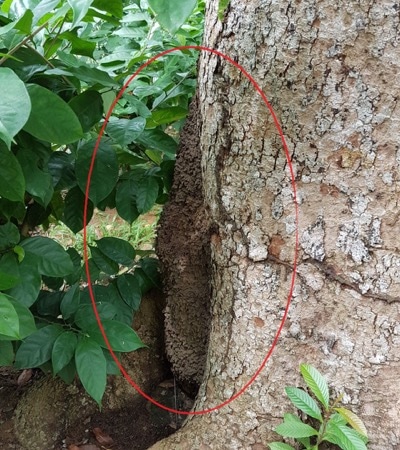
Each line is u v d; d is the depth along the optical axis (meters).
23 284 1.21
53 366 1.23
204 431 1.32
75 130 1.00
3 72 0.81
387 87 0.96
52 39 1.28
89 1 0.91
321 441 1.14
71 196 1.46
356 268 1.08
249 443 1.26
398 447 1.16
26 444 1.52
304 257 1.12
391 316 1.09
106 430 1.57
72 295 1.35
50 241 1.25
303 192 1.08
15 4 1.24
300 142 1.05
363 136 1.00
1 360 1.22
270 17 1.00
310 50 0.98
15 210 1.36
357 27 0.94
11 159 1.05
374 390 1.14
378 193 1.03
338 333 1.13
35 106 0.98
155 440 1.55
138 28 1.80
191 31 1.87
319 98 1.00
